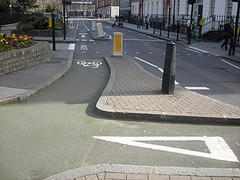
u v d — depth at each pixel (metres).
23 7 43.56
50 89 6.90
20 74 7.94
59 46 17.41
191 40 24.03
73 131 4.38
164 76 6.42
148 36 28.66
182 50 17.81
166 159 3.57
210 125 4.84
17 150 3.72
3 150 3.71
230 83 8.62
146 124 4.76
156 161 3.51
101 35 23.06
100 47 17.62
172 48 6.13
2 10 37.28
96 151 3.74
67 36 23.94
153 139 4.17
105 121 4.82
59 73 8.34
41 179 3.07
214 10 26.47
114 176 3.05
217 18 25.64
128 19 59.59
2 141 3.98
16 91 6.12
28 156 3.57
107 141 4.06
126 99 5.75
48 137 4.14
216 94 7.20
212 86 8.14
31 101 5.84
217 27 25.58
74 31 30.75
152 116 4.91
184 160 3.56
